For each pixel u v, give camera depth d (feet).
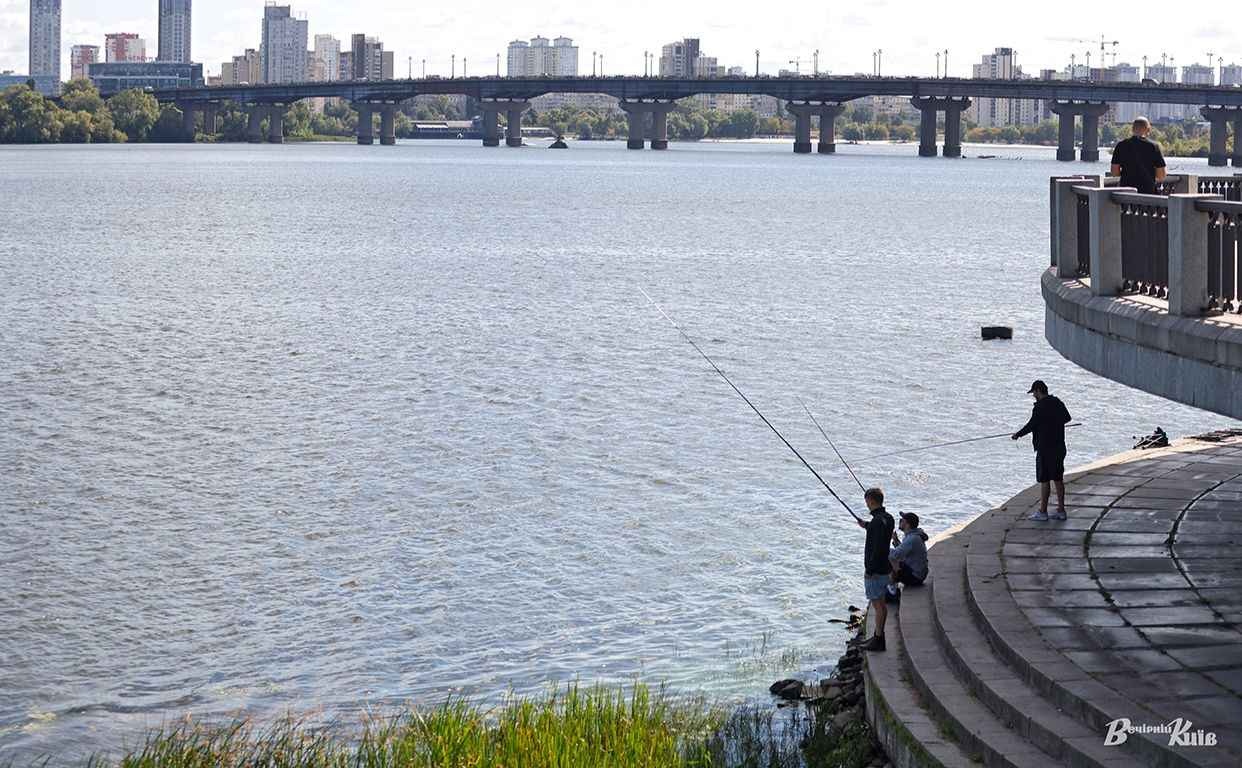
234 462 109.29
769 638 69.05
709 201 520.83
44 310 202.28
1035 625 47.67
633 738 51.34
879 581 53.88
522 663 67.05
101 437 118.42
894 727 46.19
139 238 338.34
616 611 73.92
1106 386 146.10
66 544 86.99
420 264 281.13
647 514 93.04
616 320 196.24
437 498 98.02
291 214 431.02
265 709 62.54
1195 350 41.91
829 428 123.54
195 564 83.05
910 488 100.48
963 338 180.14
